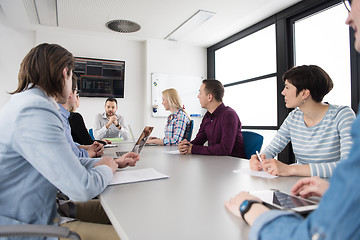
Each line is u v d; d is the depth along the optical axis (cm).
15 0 293
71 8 309
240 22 373
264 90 375
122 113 435
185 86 468
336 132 122
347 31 262
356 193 29
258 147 191
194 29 388
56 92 87
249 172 109
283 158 323
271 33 362
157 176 100
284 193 71
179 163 136
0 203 72
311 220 33
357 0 40
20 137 70
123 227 53
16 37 377
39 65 83
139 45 448
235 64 432
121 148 226
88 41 412
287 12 325
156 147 224
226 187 85
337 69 272
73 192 71
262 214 43
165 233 50
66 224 98
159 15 331
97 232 93
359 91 249
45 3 298
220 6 310
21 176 75
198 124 481
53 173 70
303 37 314
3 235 57
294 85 127
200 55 485
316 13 295
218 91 201
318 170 97
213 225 53
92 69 407
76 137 213
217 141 194
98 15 330
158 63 446
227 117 181
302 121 139
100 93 413
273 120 362
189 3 302
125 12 322
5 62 370
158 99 444
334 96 274
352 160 31
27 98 75
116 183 89
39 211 77
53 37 391
